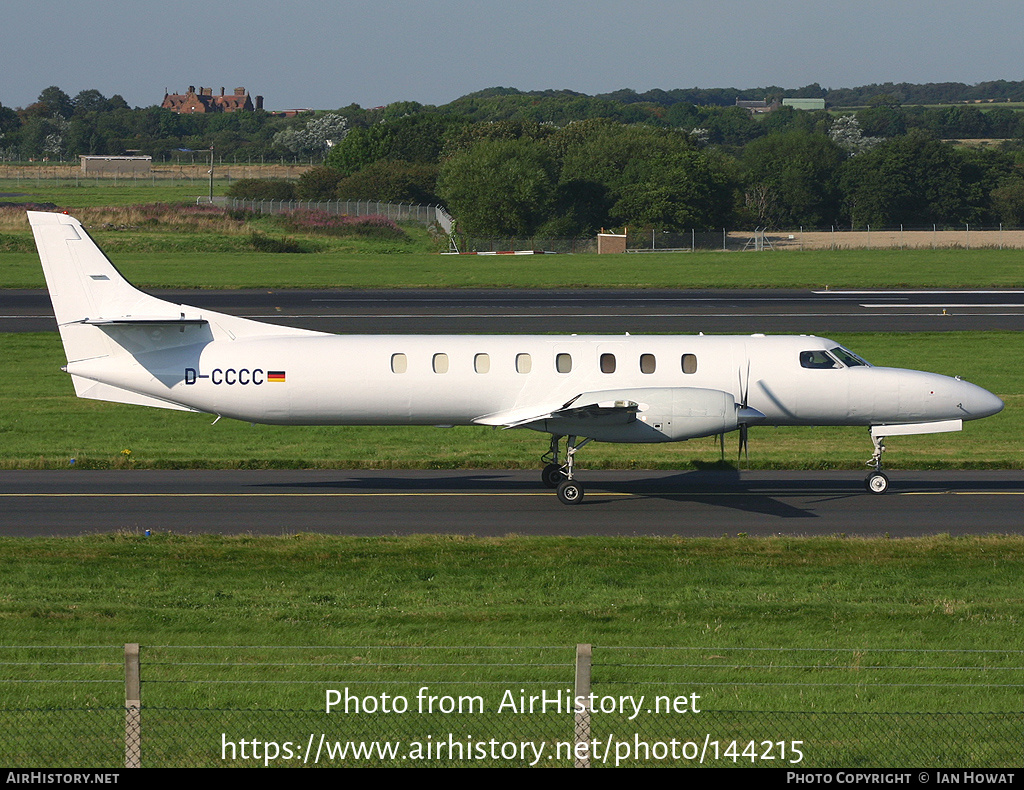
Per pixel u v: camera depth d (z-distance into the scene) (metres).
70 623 48.50
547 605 52.16
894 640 46.97
